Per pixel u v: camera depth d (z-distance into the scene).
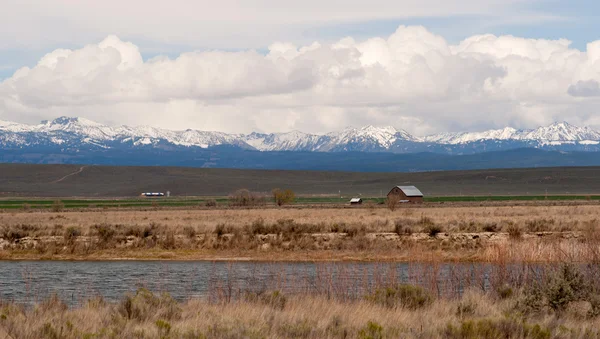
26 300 50.25
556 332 29.66
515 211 163.50
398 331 29.50
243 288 51.91
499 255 55.25
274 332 29.47
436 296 42.25
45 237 101.75
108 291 57.16
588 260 47.41
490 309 36.09
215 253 89.62
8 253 92.00
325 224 109.94
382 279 53.41
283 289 49.91
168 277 66.81
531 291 38.25
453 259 77.69
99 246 94.19
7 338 28.30
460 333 29.44
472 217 136.75
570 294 36.66
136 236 101.88
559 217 131.62
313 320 32.22
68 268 77.75
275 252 88.69
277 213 170.00
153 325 30.86
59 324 30.75
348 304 38.31
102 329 29.73
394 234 100.38
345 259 82.75
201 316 33.34
